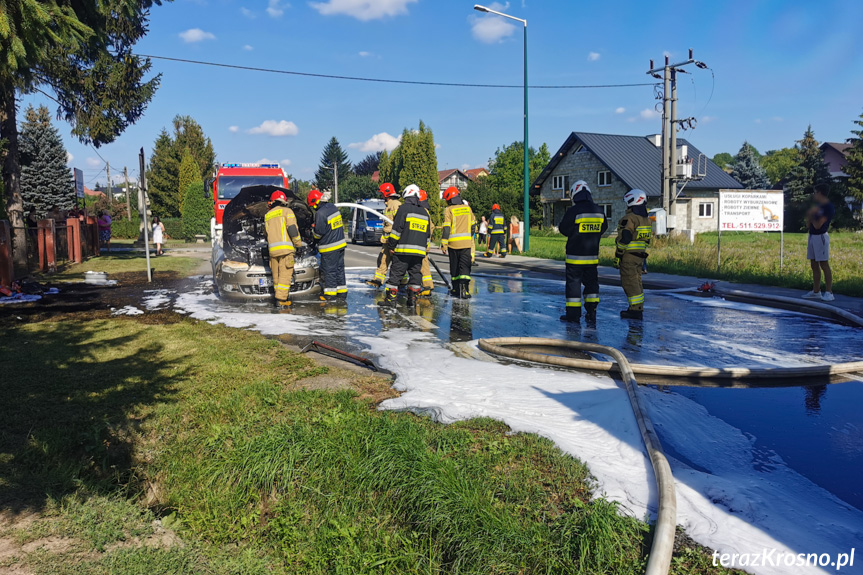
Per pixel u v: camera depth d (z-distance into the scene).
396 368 5.88
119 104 17.08
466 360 6.24
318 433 3.91
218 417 4.41
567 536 2.87
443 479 3.29
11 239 11.40
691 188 41.88
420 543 3.04
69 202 41.72
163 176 59.09
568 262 8.55
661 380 5.67
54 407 4.64
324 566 3.04
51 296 11.04
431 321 8.63
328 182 91.94
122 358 6.13
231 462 3.74
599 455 3.81
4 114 15.69
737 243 27.23
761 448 4.06
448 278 14.34
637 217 8.73
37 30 6.10
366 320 8.70
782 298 10.21
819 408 4.90
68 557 2.86
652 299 11.05
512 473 3.51
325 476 3.55
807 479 3.58
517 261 19.66
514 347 6.91
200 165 60.84
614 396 4.95
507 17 22.80
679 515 3.08
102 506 3.35
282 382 5.33
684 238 25.88
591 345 6.53
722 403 5.02
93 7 11.37
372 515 3.31
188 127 61.72
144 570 2.81
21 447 3.95
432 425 4.24
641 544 2.83
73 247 18.16
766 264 15.34
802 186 50.19
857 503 3.28
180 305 9.99
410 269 9.87
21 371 5.61
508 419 4.37
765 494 3.35
